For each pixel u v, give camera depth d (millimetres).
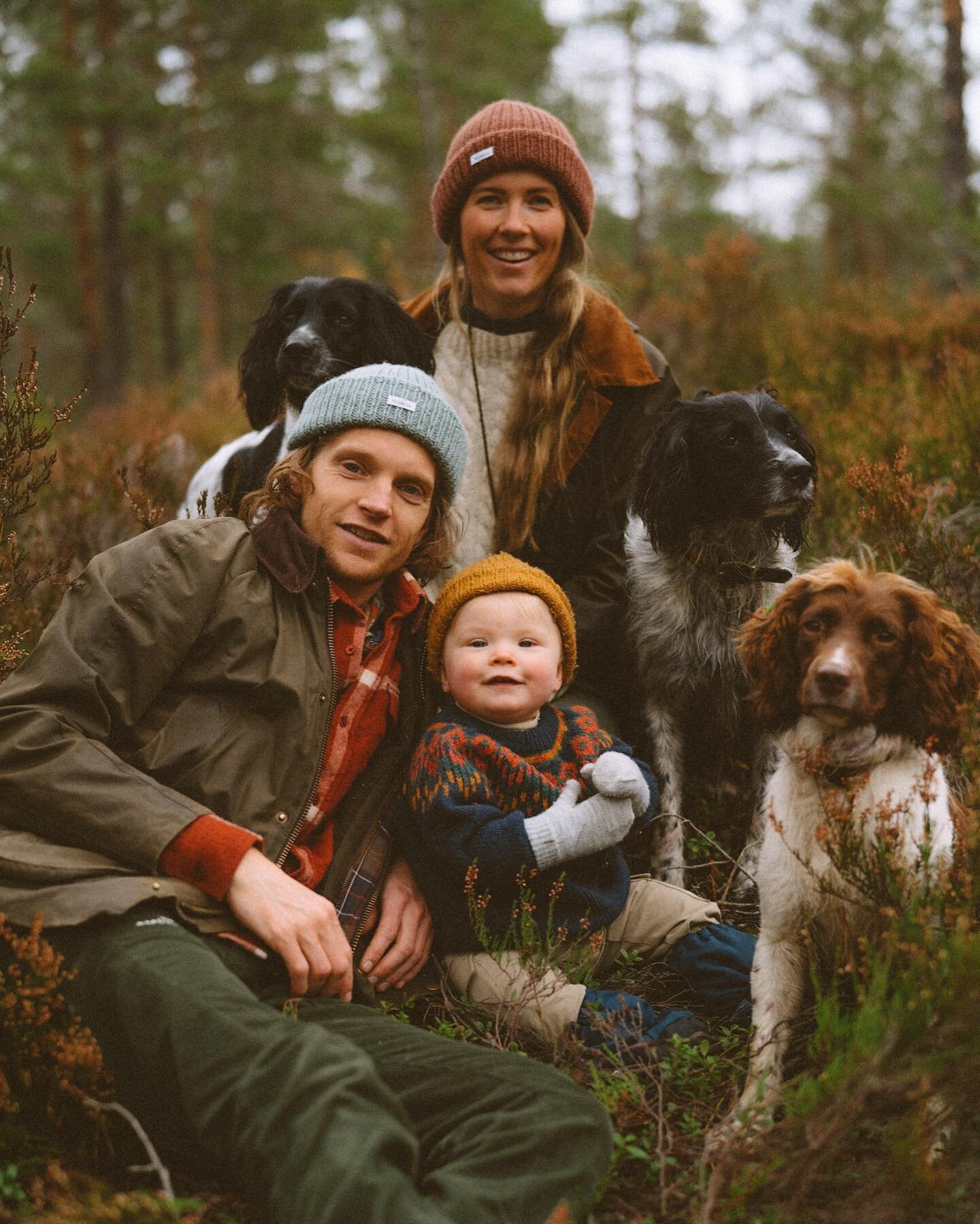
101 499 4773
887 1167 1910
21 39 17547
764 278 7797
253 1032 1854
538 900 2561
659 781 3441
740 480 3406
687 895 2791
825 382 6160
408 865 2652
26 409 2836
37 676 2277
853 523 4086
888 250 21312
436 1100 1953
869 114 23016
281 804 2371
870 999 2021
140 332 24859
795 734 2504
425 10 19938
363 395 2584
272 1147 1734
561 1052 2365
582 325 3639
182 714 2357
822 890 2301
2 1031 2037
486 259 3615
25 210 19484
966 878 2158
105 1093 1959
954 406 4754
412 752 2684
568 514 3631
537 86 22781
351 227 20531
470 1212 1709
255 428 4766
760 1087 2100
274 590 2451
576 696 3490
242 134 18594
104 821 2148
